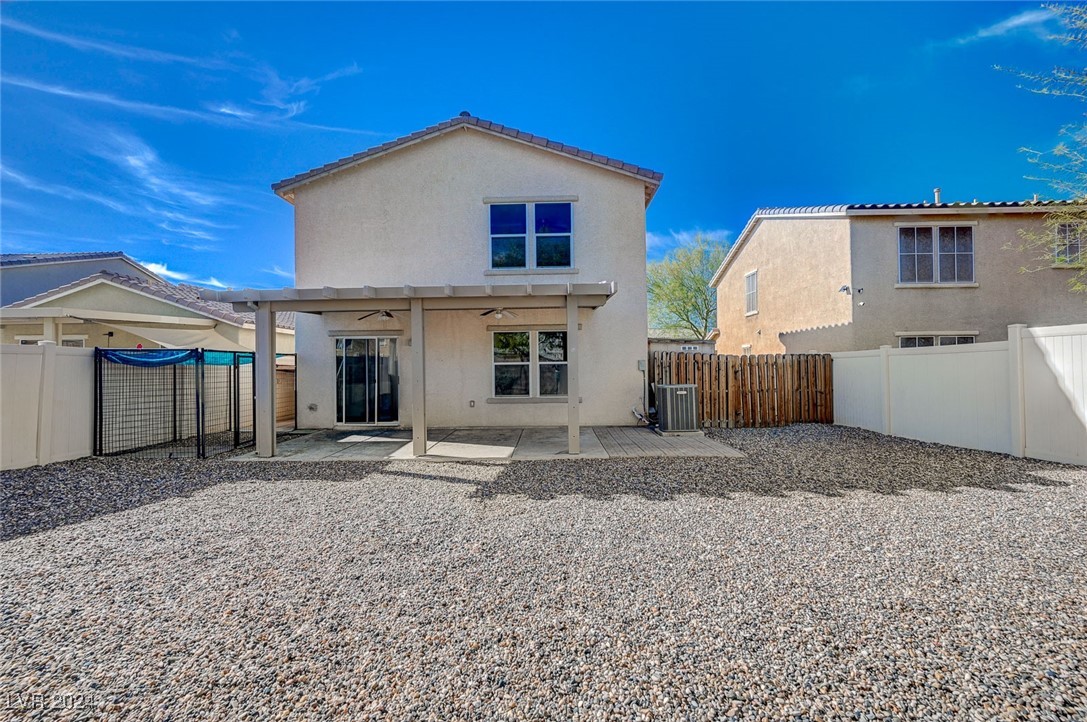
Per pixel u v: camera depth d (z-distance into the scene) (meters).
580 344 12.77
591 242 12.79
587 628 3.14
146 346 14.26
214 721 2.33
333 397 13.03
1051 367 7.70
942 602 3.41
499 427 12.80
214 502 6.32
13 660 2.88
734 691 2.50
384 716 2.35
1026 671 2.62
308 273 13.04
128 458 9.35
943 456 8.45
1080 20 9.00
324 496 6.59
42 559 4.45
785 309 18.09
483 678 2.64
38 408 8.67
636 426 12.64
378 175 13.05
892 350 10.98
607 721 2.30
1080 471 7.09
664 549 4.49
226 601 3.60
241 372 13.68
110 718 2.36
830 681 2.57
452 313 12.89
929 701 2.40
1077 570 3.89
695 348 20.39
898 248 14.61
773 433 11.55
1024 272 14.45
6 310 11.27
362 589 3.78
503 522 5.39
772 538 4.71
